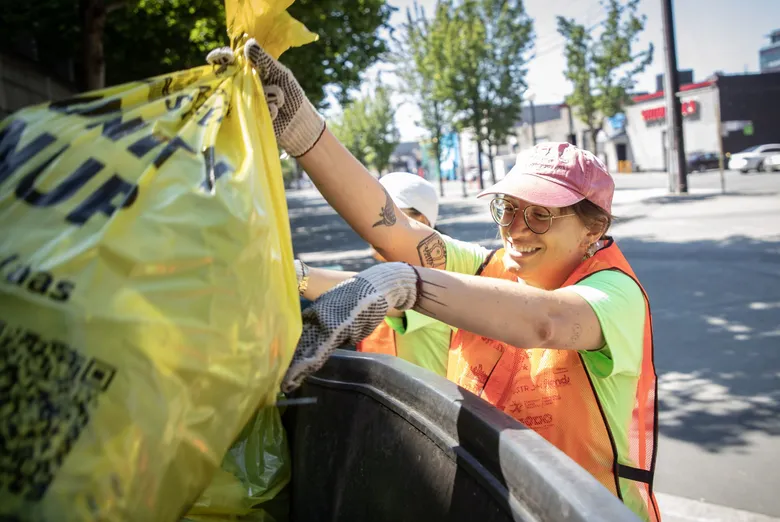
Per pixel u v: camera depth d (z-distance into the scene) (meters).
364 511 1.38
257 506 1.56
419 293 1.24
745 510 3.44
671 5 20.48
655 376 1.66
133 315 0.83
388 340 2.34
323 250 14.94
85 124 0.98
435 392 1.24
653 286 8.59
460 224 18.67
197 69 1.16
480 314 1.27
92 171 0.92
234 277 0.92
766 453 4.09
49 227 0.87
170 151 0.96
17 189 0.91
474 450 1.09
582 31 39.41
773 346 6.02
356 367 1.52
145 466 0.83
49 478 0.79
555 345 1.36
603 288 1.47
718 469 3.92
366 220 1.66
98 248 0.84
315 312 1.12
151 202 0.90
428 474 1.21
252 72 1.22
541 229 1.60
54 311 0.81
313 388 1.63
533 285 1.70
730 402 4.89
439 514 1.15
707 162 38.31
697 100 44.91
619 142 50.47
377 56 12.73
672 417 4.71
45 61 12.30
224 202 0.95
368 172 1.65
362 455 1.42
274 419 1.66
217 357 0.88
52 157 0.93
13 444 0.79
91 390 0.80
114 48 11.52
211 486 1.43
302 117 1.43
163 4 10.65
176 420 0.85
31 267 0.83
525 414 1.58
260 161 1.09
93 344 0.81
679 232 12.82
